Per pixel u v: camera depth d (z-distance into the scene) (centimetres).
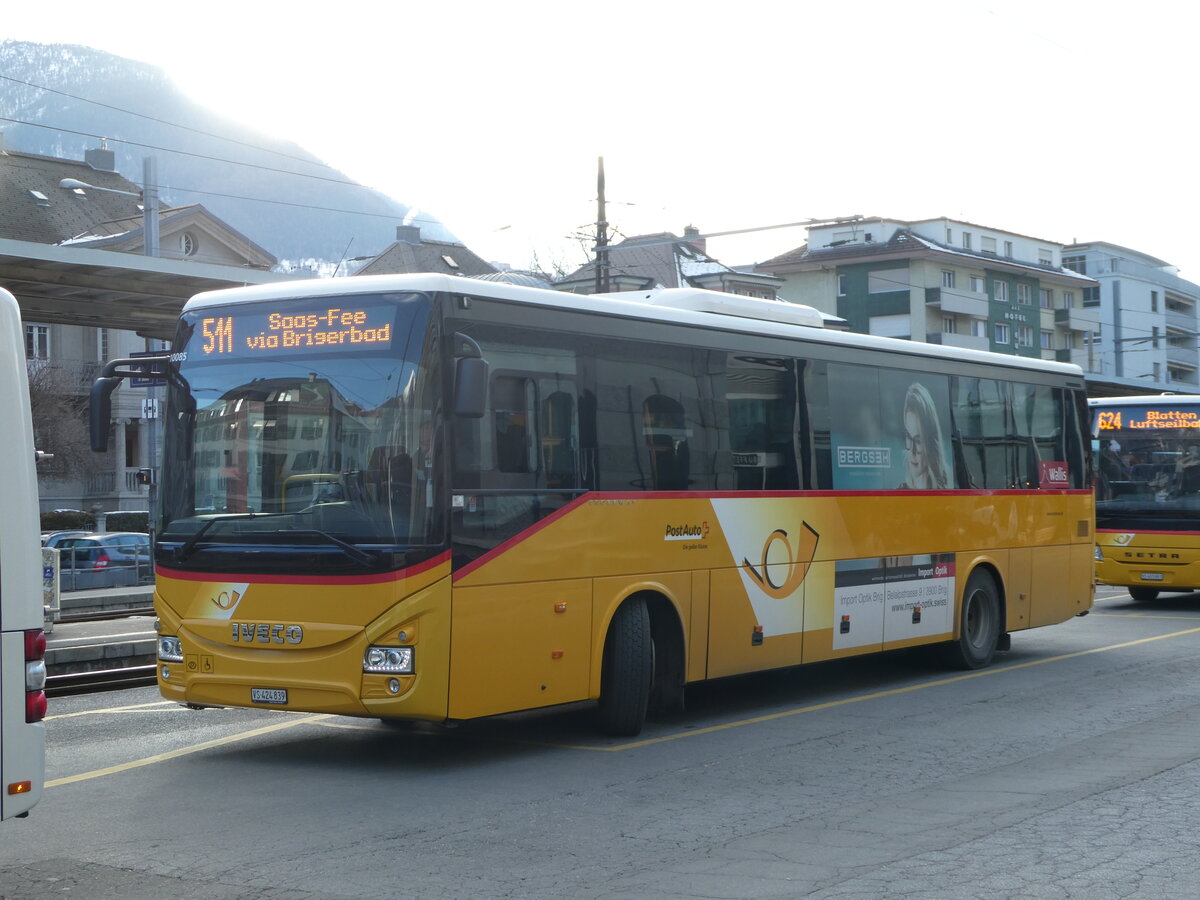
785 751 995
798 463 1225
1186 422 2202
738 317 1188
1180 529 2184
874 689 1334
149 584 3362
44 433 4797
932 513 1398
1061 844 696
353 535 891
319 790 865
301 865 678
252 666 916
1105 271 10431
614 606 1023
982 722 1115
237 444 944
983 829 733
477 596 909
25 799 598
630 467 1045
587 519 1001
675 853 696
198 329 974
